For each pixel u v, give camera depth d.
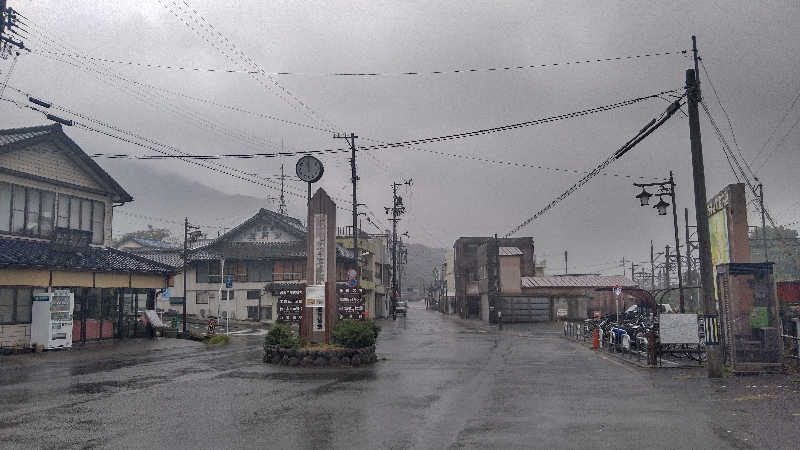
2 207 23.20
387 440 8.32
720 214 23.70
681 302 29.84
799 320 15.95
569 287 55.88
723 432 8.66
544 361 19.80
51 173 25.59
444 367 17.92
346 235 65.25
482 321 59.03
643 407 10.80
